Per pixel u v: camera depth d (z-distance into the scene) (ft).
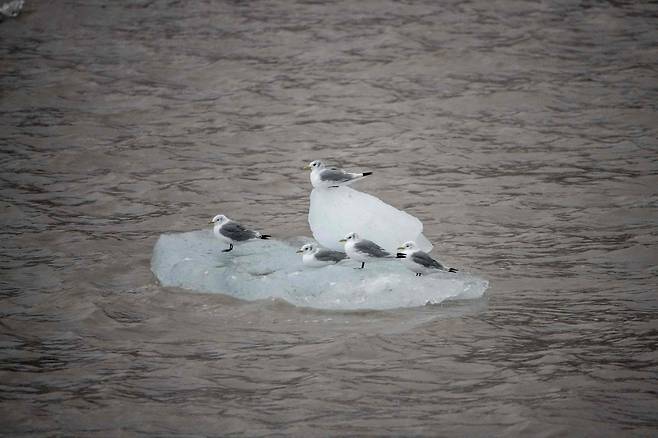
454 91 87.92
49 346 47.16
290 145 77.20
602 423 39.58
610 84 88.58
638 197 66.03
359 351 46.01
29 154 74.79
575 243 58.95
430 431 39.24
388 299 50.29
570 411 40.42
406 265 50.90
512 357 45.29
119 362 45.50
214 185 69.46
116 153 75.36
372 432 39.22
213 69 93.66
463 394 42.11
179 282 53.06
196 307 50.65
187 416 40.78
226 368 44.78
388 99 86.48
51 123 81.15
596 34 101.14
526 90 87.51
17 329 48.85
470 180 69.82
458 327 48.21
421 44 99.09
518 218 63.16
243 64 94.89
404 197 66.95
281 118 82.64
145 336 47.98
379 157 74.64
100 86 89.51
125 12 109.29
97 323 49.34
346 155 75.10
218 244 56.85
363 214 54.95
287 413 40.86
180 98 87.10
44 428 40.09
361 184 69.26
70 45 99.60
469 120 81.76
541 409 40.63
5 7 107.55
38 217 63.72
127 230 61.82
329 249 53.26
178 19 107.24
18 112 83.41
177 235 58.34
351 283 50.72
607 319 49.03
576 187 68.13
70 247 59.06
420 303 50.52
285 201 66.74
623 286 52.95
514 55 95.96
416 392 42.34
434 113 83.35
